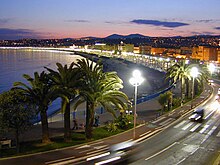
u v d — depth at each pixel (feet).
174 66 206.39
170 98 175.83
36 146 99.66
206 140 114.62
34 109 94.63
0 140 99.45
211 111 176.04
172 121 146.20
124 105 111.65
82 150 97.71
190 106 189.06
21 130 91.97
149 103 194.18
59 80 103.30
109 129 122.83
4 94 92.17
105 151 97.66
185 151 100.48
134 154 95.86
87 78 109.91
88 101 109.19
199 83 233.55
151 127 132.77
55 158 88.99
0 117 87.25
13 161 85.15
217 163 88.89
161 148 103.09
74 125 125.59
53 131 121.49
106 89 110.52
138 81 118.32
